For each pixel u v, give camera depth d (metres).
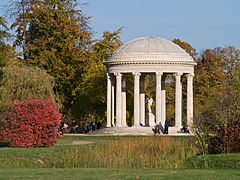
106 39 135.62
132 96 126.50
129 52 108.88
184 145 67.00
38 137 67.62
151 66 108.06
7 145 71.88
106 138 88.12
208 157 54.41
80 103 125.69
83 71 125.25
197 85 144.50
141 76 118.31
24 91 91.31
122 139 75.25
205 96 131.25
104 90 123.81
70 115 130.88
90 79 122.69
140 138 75.62
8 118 68.19
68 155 58.34
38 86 93.19
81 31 124.75
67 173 42.19
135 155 59.59
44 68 120.31
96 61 127.75
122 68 109.38
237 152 58.34
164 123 115.44
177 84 109.69
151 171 43.69
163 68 108.31
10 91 90.94
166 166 54.66
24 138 67.31
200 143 60.34
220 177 38.69
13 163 54.97
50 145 68.44
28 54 123.94
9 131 67.62
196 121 65.19
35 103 68.88
